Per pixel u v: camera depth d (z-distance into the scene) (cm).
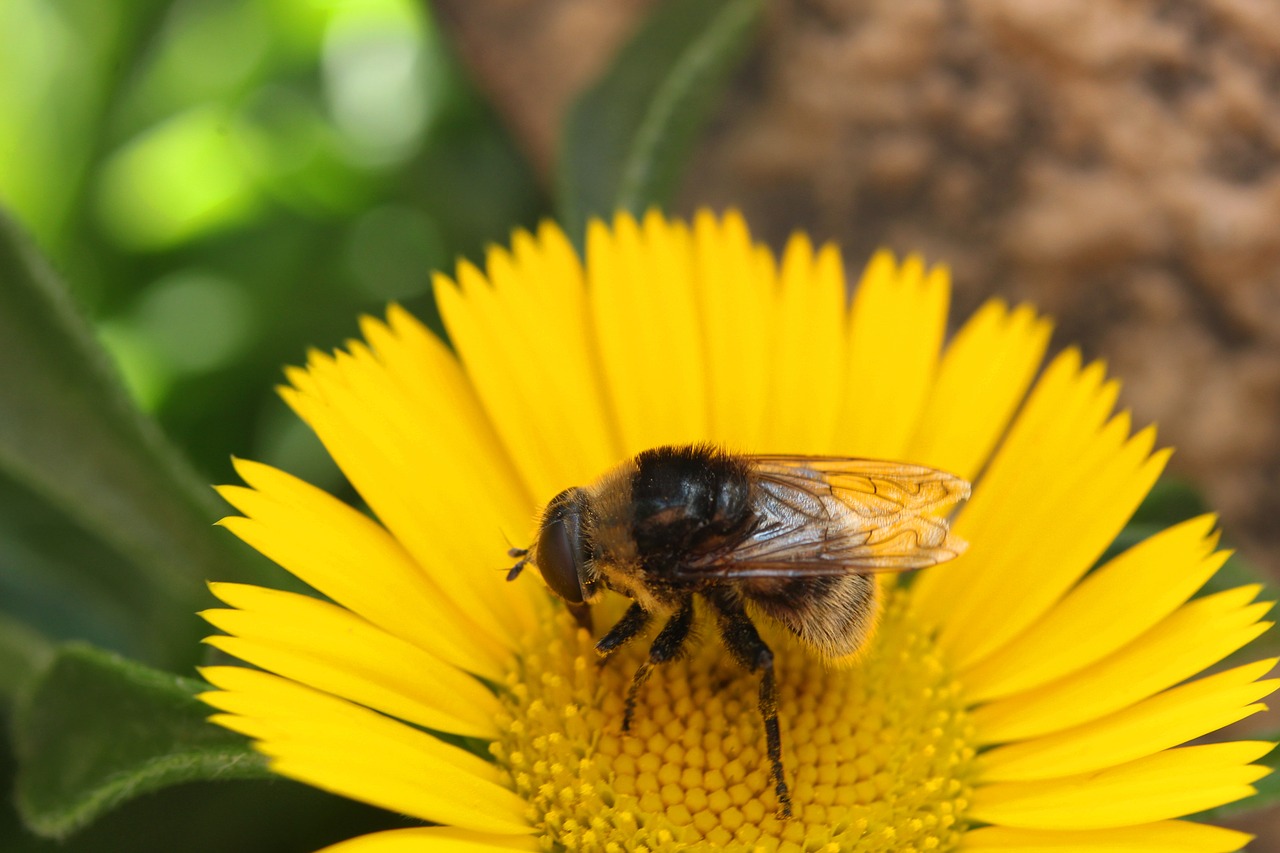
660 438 14
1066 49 15
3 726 14
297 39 16
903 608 14
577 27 16
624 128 15
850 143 16
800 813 13
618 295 14
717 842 13
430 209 16
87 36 16
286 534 13
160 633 15
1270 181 15
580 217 15
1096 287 15
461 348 14
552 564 13
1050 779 13
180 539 14
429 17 16
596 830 13
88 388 14
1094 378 14
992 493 14
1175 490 14
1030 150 15
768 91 16
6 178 16
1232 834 13
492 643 13
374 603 13
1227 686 13
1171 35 15
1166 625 13
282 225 16
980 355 14
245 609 13
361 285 16
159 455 14
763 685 13
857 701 14
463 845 12
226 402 16
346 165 16
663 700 13
